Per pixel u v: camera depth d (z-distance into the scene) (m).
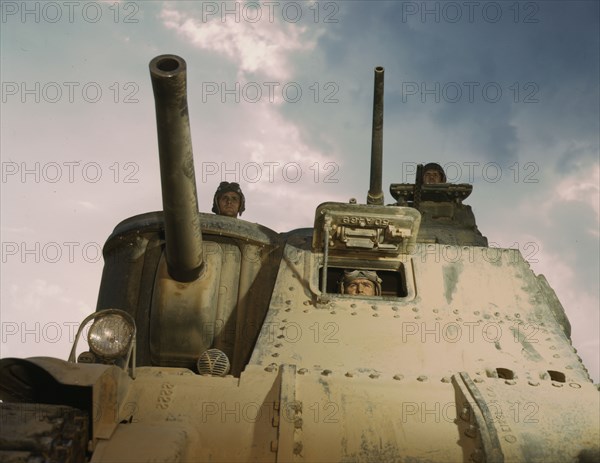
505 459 6.07
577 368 7.48
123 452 5.71
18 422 5.55
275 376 6.82
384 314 8.06
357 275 8.78
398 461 6.11
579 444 6.25
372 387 6.76
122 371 6.25
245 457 6.07
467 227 11.17
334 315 8.01
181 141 7.32
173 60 6.92
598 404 6.65
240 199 10.68
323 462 6.07
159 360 8.85
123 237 9.59
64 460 5.46
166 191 7.73
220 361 7.15
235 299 9.16
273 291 8.41
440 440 6.28
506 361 7.47
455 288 8.53
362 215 8.73
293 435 6.14
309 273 8.64
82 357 6.72
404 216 8.73
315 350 7.45
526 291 8.59
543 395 6.71
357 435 6.25
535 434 6.27
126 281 9.36
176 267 8.68
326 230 8.66
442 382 6.97
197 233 8.28
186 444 5.97
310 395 6.56
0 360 5.81
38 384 6.19
